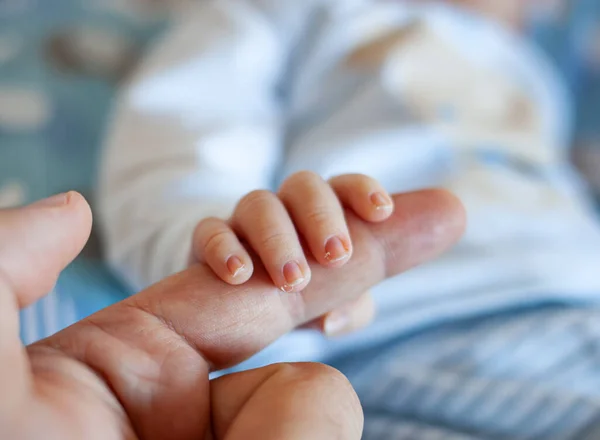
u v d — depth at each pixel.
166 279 0.21
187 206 0.30
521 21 0.56
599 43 0.57
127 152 0.34
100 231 0.32
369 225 0.22
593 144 0.55
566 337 0.29
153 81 0.37
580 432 0.26
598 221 0.42
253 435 0.18
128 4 0.50
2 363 0.17
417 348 0.29
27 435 0.17
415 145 0.36
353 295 0.22
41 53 0.43
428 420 0.27
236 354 0.21
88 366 0.19
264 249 0.22
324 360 0.28
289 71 0.44
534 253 0.32
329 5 0.44
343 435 0.19
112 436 0.18
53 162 0.35
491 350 0.28
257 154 0.36
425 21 0.45
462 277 0.31
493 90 0.43
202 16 0.44
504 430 0.26
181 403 0.20
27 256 0.18
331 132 0.38
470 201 0.33
